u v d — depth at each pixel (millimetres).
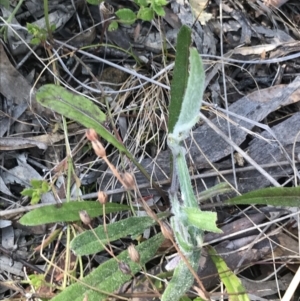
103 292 263
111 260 272
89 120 265
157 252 304
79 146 332
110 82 354
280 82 359
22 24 357
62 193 320
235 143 330
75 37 356
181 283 266
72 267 305
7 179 326
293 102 341
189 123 236
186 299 286
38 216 256
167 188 322
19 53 348
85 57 357
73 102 264
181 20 363
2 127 335
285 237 314
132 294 274
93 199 318
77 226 299
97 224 318
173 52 363
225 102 339
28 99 339
